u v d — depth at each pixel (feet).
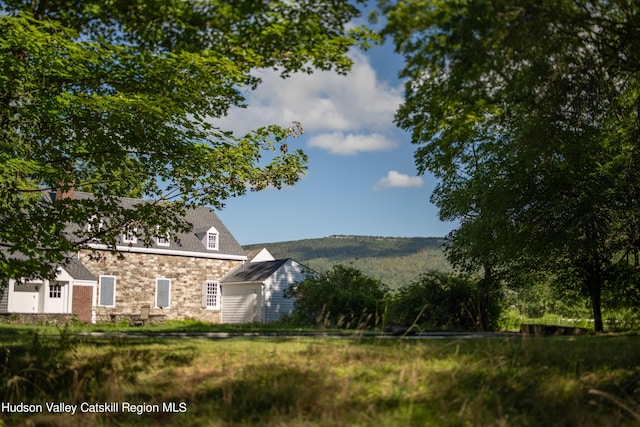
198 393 23.73
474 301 74.69
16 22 34.81
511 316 85.76
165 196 49.37
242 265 131.85
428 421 19.26
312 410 20.49
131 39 38.55
